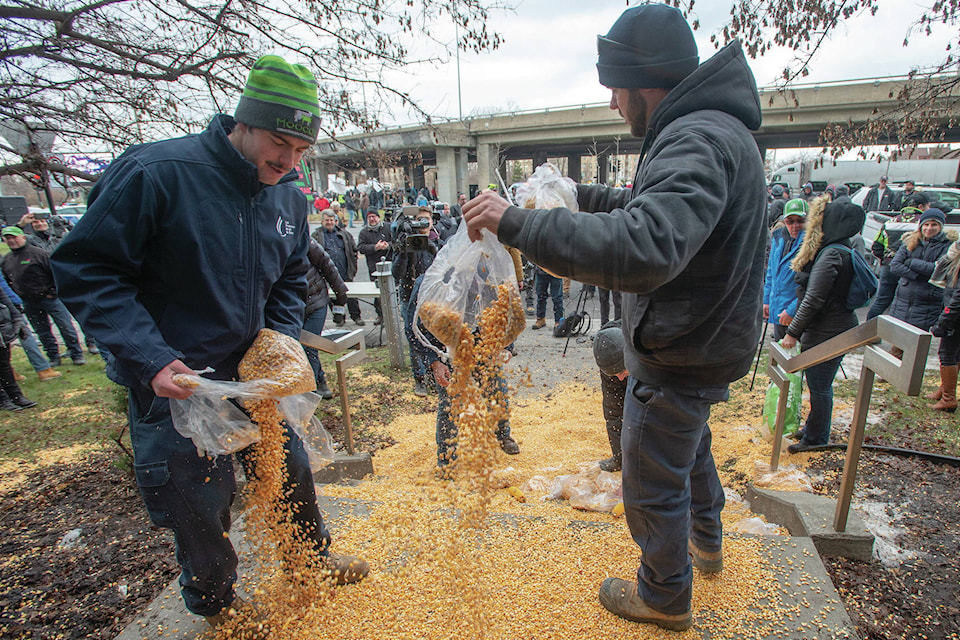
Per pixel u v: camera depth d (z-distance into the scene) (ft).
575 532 8.27
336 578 7.07
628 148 134.41
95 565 8.78
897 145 15.97
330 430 15.43
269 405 6.27
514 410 16.62
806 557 7.52
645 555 6.08
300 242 7.11
